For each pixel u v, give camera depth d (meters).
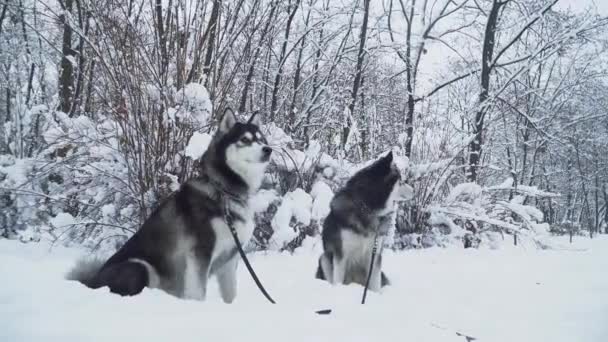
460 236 10.71
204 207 4.03
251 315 3.15
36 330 2.48
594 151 24.64
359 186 5.44
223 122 4.38
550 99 19.02
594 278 5.82
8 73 14.93
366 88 16.84
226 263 4.28
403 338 3.01
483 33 14.44
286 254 7.79
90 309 2.90
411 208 10.70
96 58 6.95
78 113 10.42
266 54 13.07
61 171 7.80
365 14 14.00
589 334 3.40
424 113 11.90
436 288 5.41
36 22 14.15
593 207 36.06
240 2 7.39
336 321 3.22
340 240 5.43
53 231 7.33
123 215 7.08
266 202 8.05
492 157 20.80
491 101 12.92
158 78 6.64
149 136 6.71
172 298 3.44
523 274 6.42
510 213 12.00
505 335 3.37
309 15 15.01
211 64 7.05
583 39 13.66
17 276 3.55
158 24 6.75
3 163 8.40
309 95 15.26
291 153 8.88
